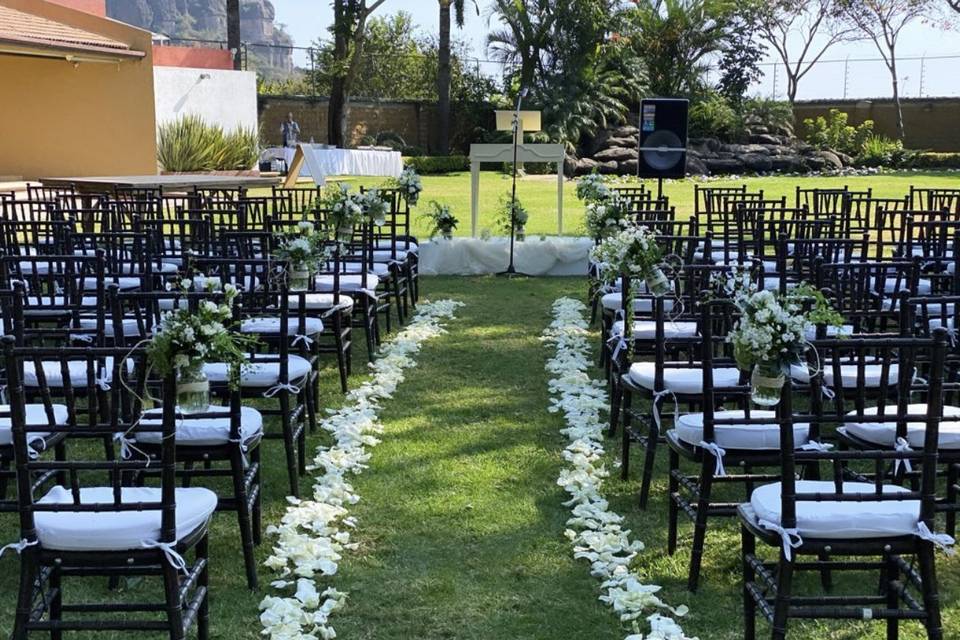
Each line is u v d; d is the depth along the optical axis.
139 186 9.69
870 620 2.84
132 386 3.62
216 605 2.96
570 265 9.02
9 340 2.29
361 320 6.59
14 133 15.90
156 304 4.25
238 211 6.40
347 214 5.91
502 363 5.82
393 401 5.04
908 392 2.63
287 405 3.70
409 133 28.42
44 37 13.79
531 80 26.39
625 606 2.91
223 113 18.94
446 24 26.59
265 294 4.51
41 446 3.05
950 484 3.31
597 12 26.17
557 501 3.77
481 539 3.43
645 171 8.74
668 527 3.54
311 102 26.77
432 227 11.55
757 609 2.93
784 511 2.41
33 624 2.38
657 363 3.53
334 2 24.22
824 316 2.74
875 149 26.02
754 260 5.00
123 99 15.91
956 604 2.98
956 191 8.15
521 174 22.05
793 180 21.33
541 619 2.90
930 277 4.98
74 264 5.36
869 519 2.41
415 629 2.84
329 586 3.08
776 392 2.61
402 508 3.69
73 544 2.35
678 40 27.97
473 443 4.41
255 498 3.26
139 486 3.25
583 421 4.62
